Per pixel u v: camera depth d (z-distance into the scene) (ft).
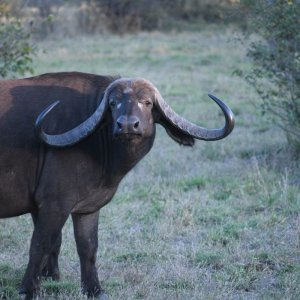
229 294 75.72
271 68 122.11
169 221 98.17
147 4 308.81
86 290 75.36
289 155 123.13
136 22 304.50
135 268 82.89
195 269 82.79
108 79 73.31
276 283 79.25
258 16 120.26
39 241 70.54
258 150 130.31
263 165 120.47
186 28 307.58
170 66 226.58
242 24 254.88
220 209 102.22
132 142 66.90
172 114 69.46
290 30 117.60
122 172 71.41
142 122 65.36
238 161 126.00
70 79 73.26
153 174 119.65
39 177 70.59
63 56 241.76
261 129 148.46
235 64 225.56
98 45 265.13
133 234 94.32
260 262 85.15
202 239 92.63
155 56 241.55
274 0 118.11
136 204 105.09
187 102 178.29
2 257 86.63
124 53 247.91
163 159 127.75
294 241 91.04
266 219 97.40
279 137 139.33
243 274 81.35
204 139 69.92
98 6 302.25
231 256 86.33
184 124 69.97
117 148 69.67
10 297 74.90
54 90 72.43
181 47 258.37
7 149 69.92
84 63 230.48
